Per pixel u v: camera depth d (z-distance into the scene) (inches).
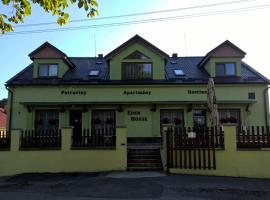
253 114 783.7
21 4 216.8
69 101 783.1
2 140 575.2
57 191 381.7
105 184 419.5
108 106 790.5
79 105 782.5
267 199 340.2
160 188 387.2
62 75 839.7
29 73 863.1
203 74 858.8
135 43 831.1
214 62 839.1
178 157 526.3
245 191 378.3
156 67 821.2
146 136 782.5
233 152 506.9
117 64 825.5
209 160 508.4
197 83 784.3
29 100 785.6
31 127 778.2
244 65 908.6
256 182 444.8
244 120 783.7
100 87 790.5
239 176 500.1
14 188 409.4
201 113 793.6
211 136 514.0
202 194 358.6
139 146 693.3
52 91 789.9
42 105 778.2
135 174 507.8
